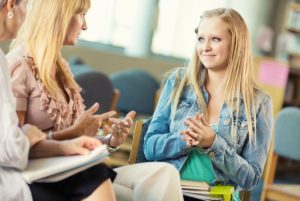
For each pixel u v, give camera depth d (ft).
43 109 6.97
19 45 7.11
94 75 13.30
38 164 5.78
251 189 7.66
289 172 25.58
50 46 6.97
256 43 30.17
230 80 7.70
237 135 7.63
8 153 5.45
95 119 6.86
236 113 7.64
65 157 5.86
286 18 29.40
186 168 7.57
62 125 7.13
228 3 30.53
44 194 5.83
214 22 7.66
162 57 28.78
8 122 5.51
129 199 7.08
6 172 5.66
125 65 25.05
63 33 7.00
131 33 26.76
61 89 7.47
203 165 7.53
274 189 13.48
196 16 30.07
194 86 7.85
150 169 7.00
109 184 6.03
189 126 7.11
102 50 24.11
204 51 7.68
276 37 31.37
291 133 13.84
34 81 6.95
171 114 7.85
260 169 7.64
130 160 8.00
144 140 7.89
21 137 5.52
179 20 29.53
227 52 7.66
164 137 7.62
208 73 7.89
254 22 30.09
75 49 23.08
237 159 7.38
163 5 28.94
